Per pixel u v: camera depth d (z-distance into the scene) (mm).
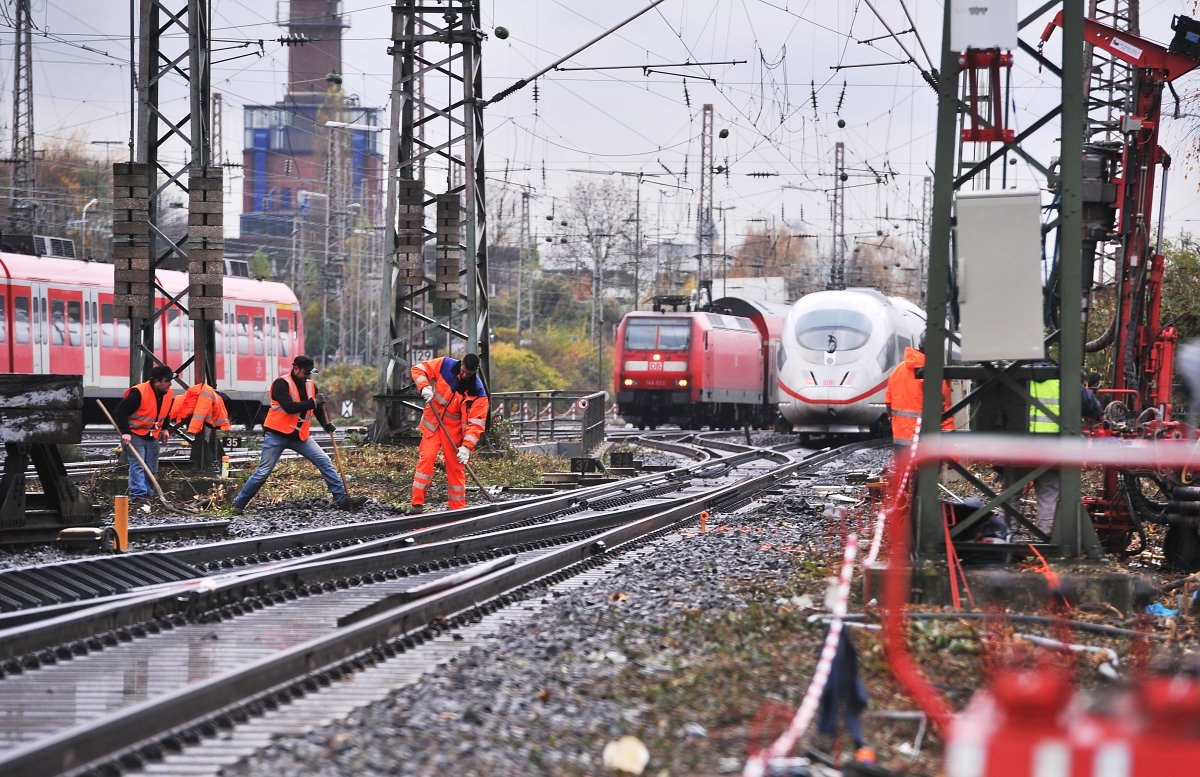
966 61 24719
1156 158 35000
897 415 37906
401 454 60312
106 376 83125
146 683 19625
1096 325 62062
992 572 24250
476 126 64250
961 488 48625
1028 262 24469
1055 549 25406
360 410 149750
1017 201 24516
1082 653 20094
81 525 35969
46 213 172500
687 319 117812
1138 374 35594
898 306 100062
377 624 21375
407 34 62281
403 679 19250
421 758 14789
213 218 48469
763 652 20391
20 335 76000
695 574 29125
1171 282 65188
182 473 46562
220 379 92625
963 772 9203
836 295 91125
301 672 18875
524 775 14297
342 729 16062
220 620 24750
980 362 25312
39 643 21203
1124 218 33906
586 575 31047
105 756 14648
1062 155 24875
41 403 34156
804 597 25297
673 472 63125
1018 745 9039
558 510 46562
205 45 49438
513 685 18266
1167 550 29766
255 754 15125
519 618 24688
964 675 19172
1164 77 33844
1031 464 28016
